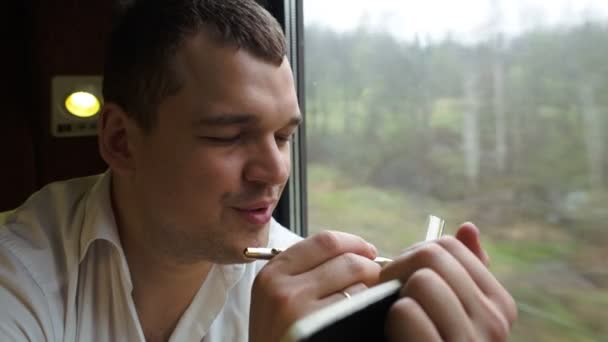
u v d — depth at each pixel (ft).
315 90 3.97
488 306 1.55
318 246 2.06
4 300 2.51
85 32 4.60
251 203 2.35
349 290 1.96
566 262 3.04
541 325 3.08
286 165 2.39
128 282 2.80
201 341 3.05
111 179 2.93
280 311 1.88
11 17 4.57
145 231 2.64
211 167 2.30
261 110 2.27
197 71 2.29
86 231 2.81
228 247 2.42
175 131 2.36
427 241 1.83
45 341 2.61
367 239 3.76
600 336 2.91
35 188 4.72
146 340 3.01
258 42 2.30
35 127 4.69
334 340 1.24
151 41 2.41
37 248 2.80
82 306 2.80
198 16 2.34
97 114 4.72
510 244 3.22
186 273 2.85
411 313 1.41
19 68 4.63
